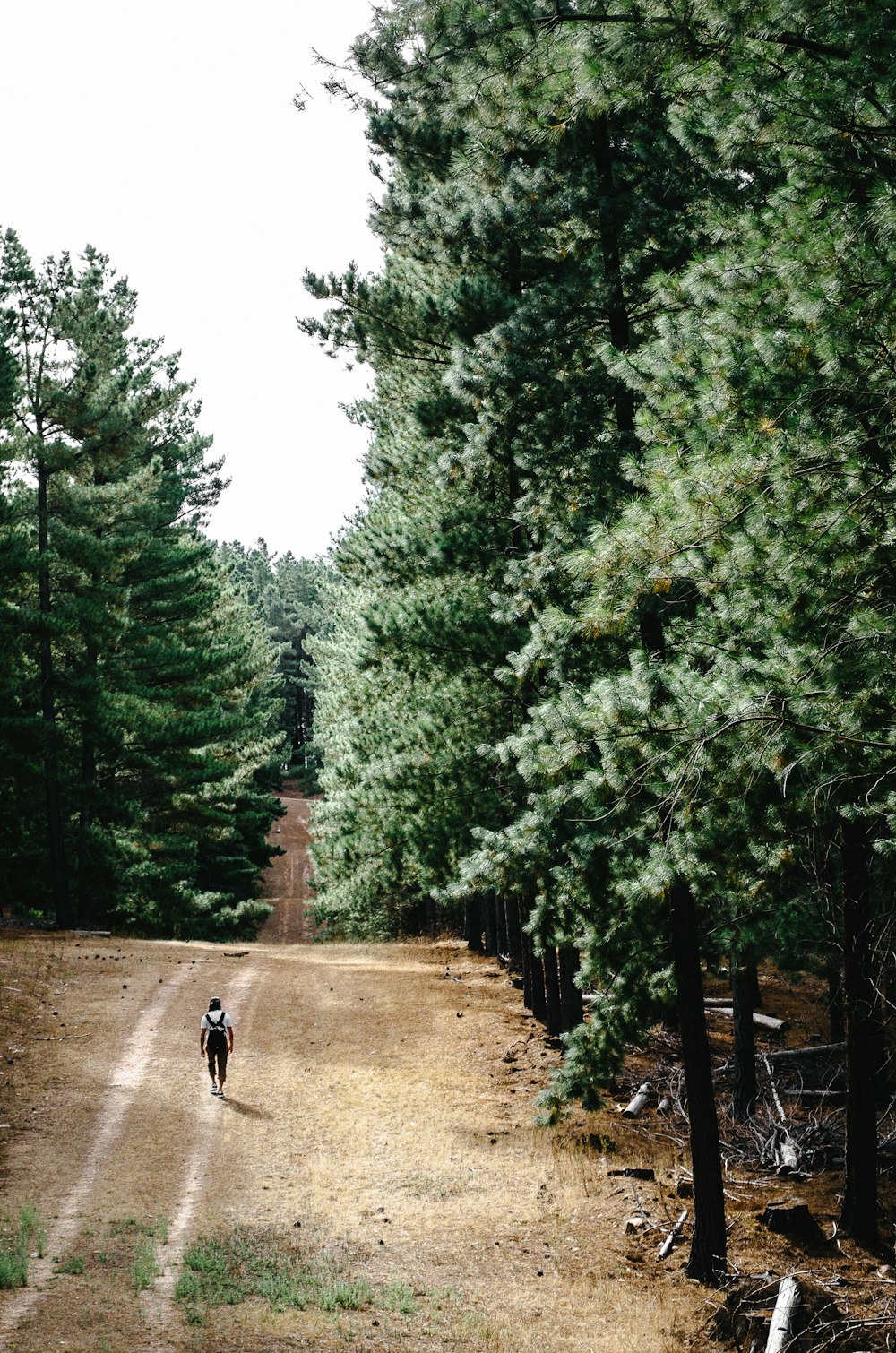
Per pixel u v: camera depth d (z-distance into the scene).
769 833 8.69
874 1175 13.08
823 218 8.06
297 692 102.25
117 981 25.50
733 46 8.05
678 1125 17.41
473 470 14.50
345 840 22.72
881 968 12.83
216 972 27.78
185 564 37.53
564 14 8.85
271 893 63.97
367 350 19.61
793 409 8.05
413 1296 11.07
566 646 12.22
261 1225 12.91
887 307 7.57
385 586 22.20
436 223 15.27
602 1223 13.40
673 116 10.22
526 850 11.77
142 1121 16.59
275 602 103.69
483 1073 19.83
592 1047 12.22
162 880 34.38
